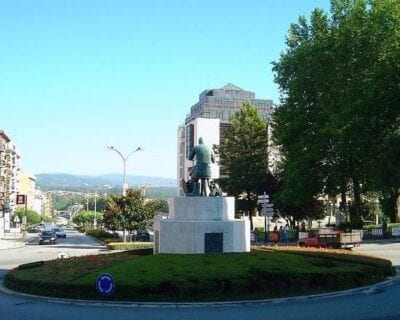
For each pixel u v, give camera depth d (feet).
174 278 55.67
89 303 54.24
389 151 117.80
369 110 131.13
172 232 75.72
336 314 47.67
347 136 136.98
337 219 214.28
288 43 168.55
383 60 130.82
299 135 157.69
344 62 144.77
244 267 60.59
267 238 164.55
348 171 152.87
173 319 46.39
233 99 465.06
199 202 77.10
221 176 240.12
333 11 159.22
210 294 54.90
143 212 167.73
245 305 52.95
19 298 58.75
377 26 137.49
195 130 374.02
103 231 253.44
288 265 62.85
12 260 114.83
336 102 148.15
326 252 81.46
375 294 58.75
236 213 235.20
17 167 510.99
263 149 228.43
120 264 64.28
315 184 156.25
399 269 80.94
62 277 61.11
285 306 52.26
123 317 47.55
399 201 189.67
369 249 122.01
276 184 219.20
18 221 398.83
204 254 69.56
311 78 150.51
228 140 231.91
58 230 267.80
